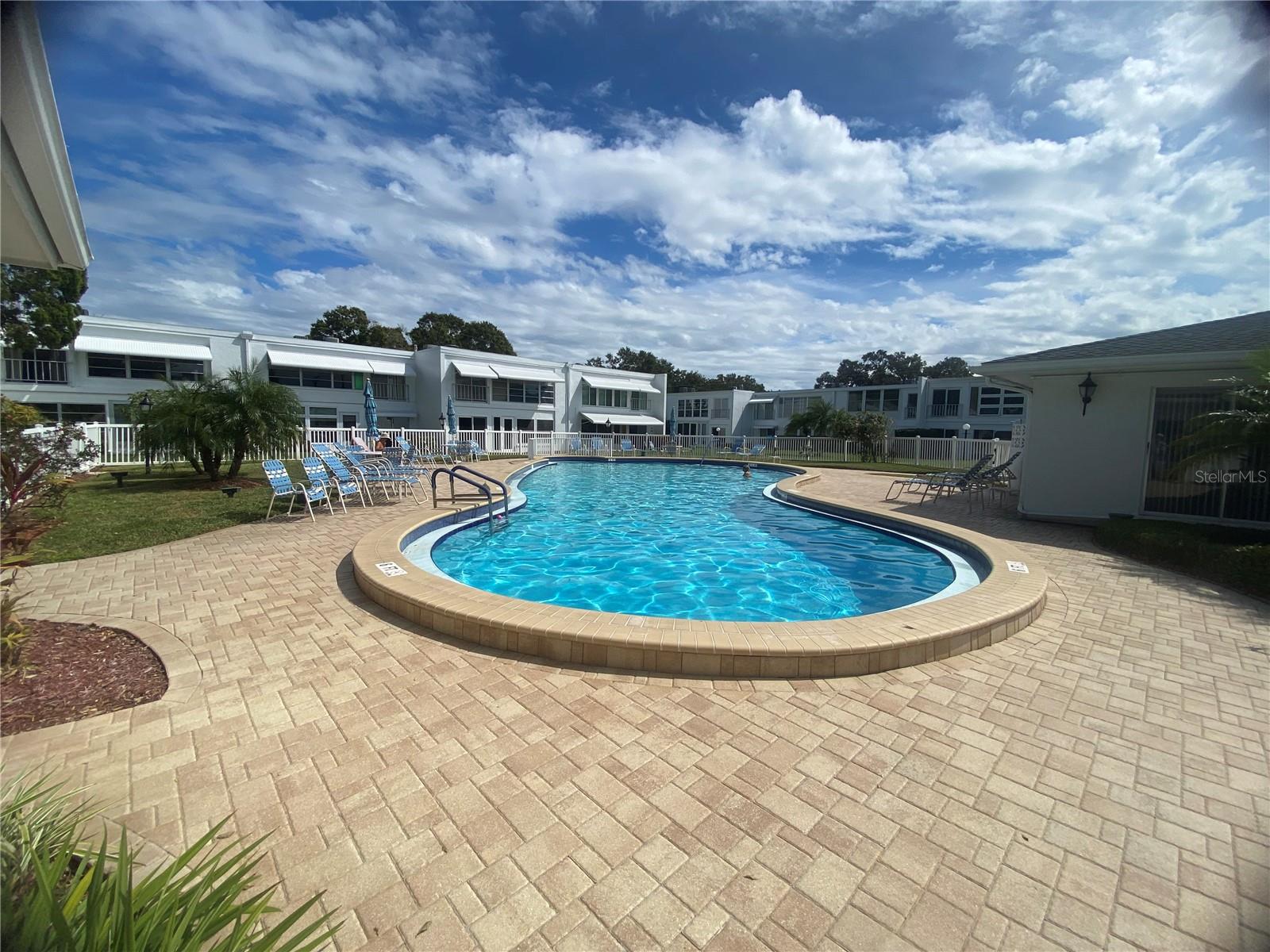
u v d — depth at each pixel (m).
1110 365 9.53
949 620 4.71
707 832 2.45
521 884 2.14
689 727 3.35
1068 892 2.16
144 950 1.40
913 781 2.86
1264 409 7.80
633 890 2.12
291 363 29.92
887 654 4.18
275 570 6.70
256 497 12.55
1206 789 2.83
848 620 4.66
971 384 38.81
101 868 1.47
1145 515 10.02
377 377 34.47
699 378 87.25
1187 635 5.04
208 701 3.57
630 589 7.62
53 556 7.14
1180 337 10.82
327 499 11.05
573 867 2.23
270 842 2.35
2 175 3.16
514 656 4.32
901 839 2.43
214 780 2.77
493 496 13.91
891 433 35.09
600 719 3.42
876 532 10.95
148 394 14.59
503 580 8.05
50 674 3.88
